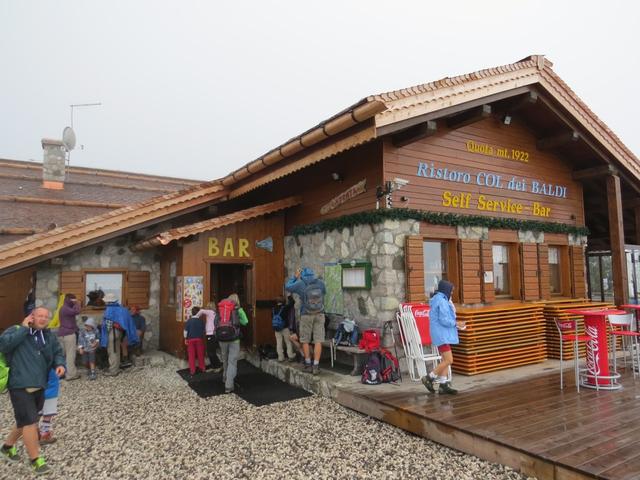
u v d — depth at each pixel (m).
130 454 4.97
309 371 7.68
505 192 8.96
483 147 8.72
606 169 9.62
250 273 10.19
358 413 6.12
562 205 10.02
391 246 7.29
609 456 3.80
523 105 8.57
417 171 7.71
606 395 5.83
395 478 4.14
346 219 8.03
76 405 6.94
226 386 7.47
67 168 14.55
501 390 6.20
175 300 9.89
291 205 9.78
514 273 9.03
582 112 8.98
